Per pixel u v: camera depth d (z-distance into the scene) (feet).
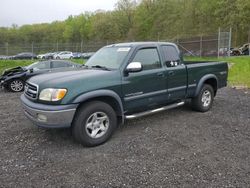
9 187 11.39
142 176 12.12
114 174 12.32
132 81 16.93
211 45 81.41
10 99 31.68
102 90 15.48
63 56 109.09
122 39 212.84
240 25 141.08
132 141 16.12
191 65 21.02
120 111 16.56
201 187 11.21
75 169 12.84
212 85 23.70
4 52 106.01
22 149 15.23
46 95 14.57
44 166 13.17
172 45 20.35
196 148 15.06
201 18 160.86
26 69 40.75
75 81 14.82
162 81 18.69
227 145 15.49
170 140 16.24
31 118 15.35
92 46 112.98
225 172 12.39
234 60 67.92
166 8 191.83
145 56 18.08
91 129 15.42
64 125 14.42
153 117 21.02
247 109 23.62
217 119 20.45
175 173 12.34
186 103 22.49
